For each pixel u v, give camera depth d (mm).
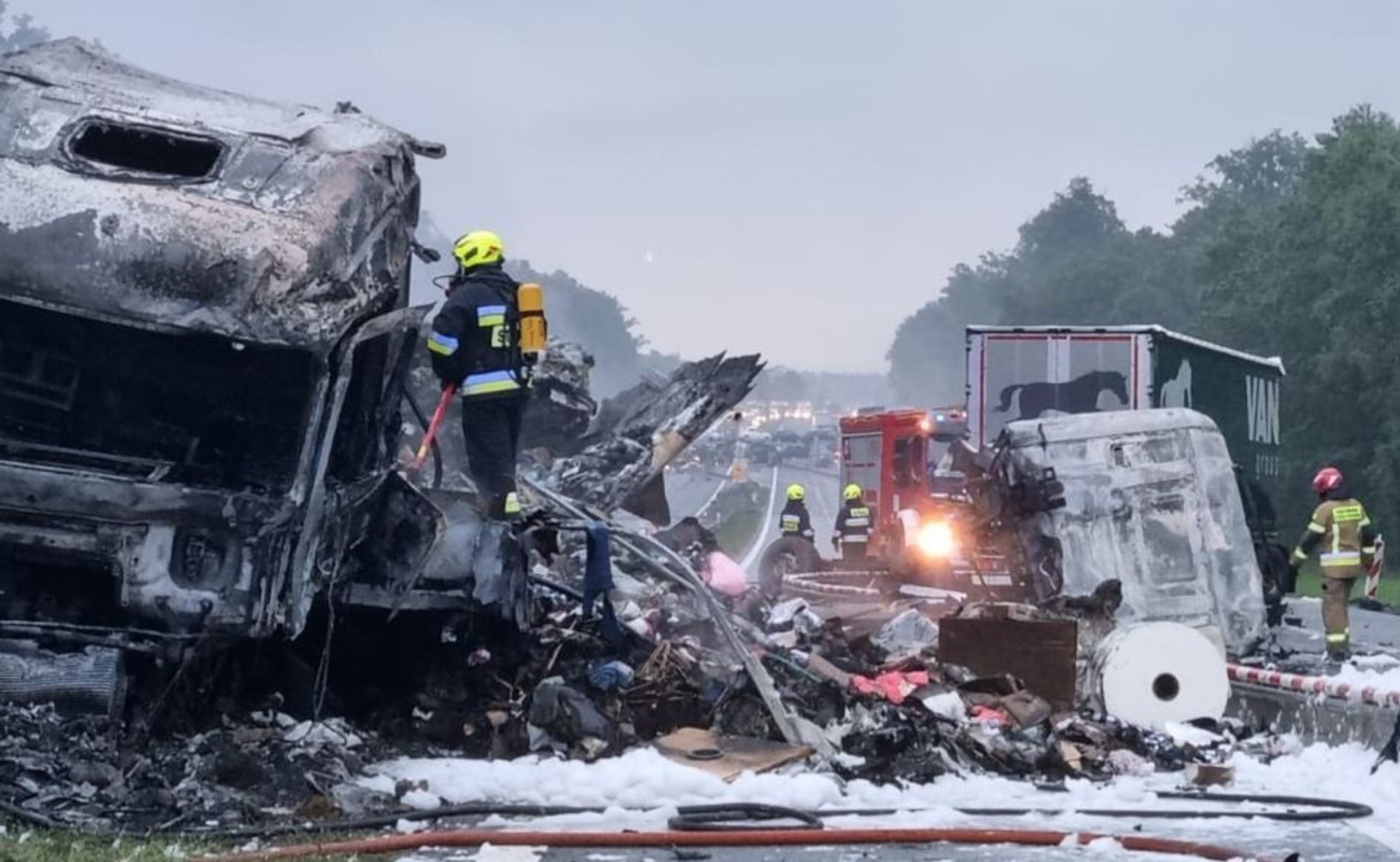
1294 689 12133
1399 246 57562
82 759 8141
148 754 8555
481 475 10469
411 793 8633
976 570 19812
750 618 14867
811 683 11047
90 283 8461
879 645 13086
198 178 9062
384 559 9594
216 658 9367
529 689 10578
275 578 8594
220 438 9422
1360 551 17219
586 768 9203
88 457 8750
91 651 8398
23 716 8219
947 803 9156
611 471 17812
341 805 8312
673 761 9484
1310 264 61906
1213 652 11891
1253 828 8555
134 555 8328
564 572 14148
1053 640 11766
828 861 7543
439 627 10602
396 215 9594
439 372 10469
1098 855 7699
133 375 9328
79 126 9203
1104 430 15422
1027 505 15383
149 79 10258
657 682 10648
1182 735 11344
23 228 8508
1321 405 60250
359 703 10430
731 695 10570
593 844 7750
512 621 10523
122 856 6941
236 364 9289
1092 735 10852
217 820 7973
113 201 8680
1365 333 57438
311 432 8758
